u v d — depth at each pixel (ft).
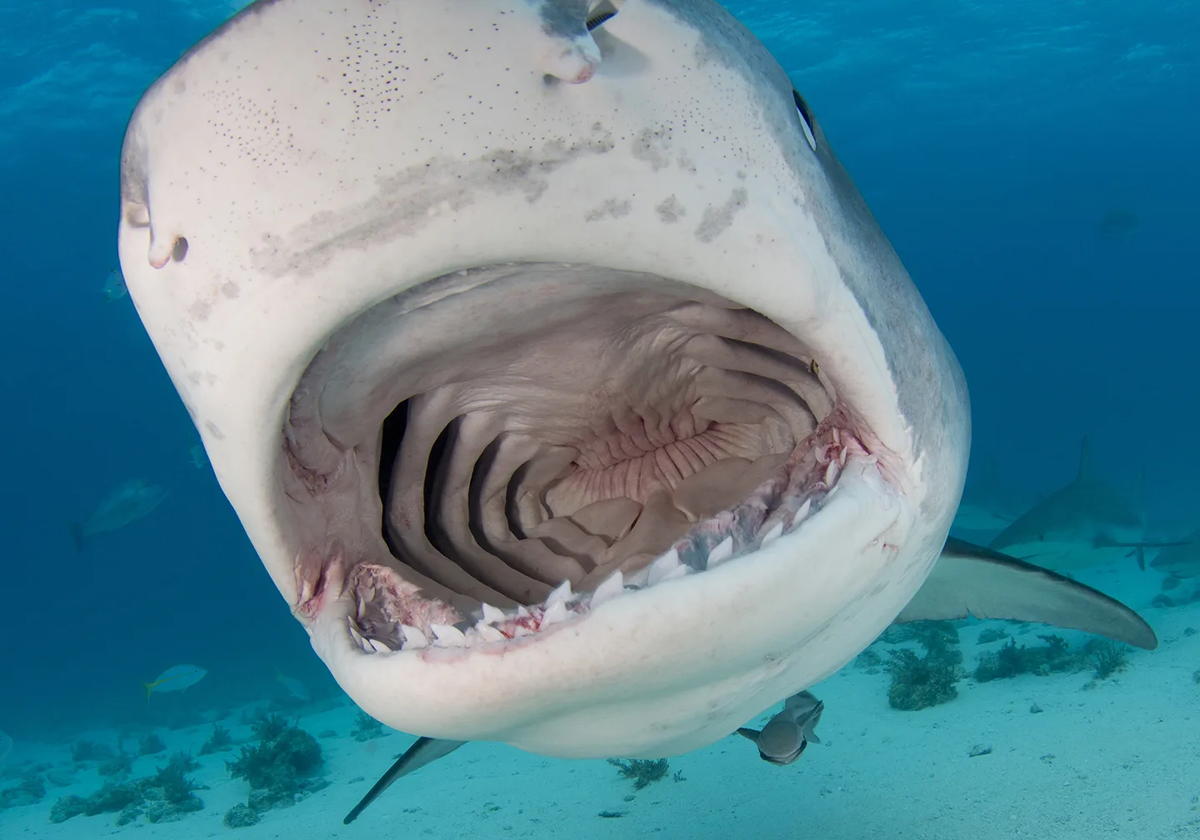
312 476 5.49
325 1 3.38
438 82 3.36
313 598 5.59
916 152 199.21
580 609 4.05
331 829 30.91
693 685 4.25
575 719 4.81
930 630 39.63
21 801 48.67
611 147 3.53
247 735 59.31
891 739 27.37
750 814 23.82
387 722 4.46
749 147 4.00
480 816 29.12
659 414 7.23
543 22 3.36
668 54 3.79
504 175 3.40
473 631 4.20
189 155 3.62
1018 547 32.42
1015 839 18.35
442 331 5.11
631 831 24.80
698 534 4.67
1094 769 21.02
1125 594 46.06
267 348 3.76
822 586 4.28
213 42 3.49
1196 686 25.76
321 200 3.44
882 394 4.75
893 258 5.97
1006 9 129.29
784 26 132.46
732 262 3.89
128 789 41.14
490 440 6.98
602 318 5.92
